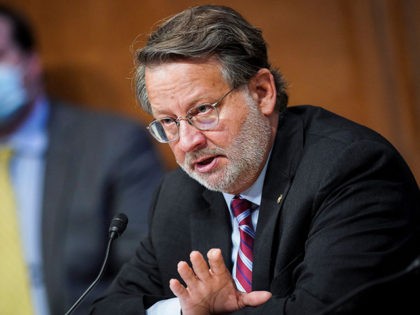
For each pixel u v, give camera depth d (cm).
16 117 946
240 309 505
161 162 955
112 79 1073
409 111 989
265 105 544
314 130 553
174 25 525
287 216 527
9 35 954
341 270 479
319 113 571
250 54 530
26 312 866
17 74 946
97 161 911
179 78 514
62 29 1083
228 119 522
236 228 574
